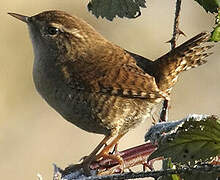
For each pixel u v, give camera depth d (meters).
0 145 16.89
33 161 16.88
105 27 18.91
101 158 8.33
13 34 18.08
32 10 18.75
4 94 17.47
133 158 5.41
